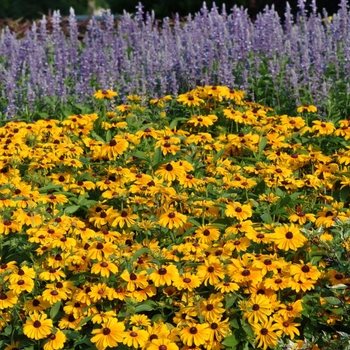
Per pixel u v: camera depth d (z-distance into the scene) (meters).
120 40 13.20
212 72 11.92
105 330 6.17
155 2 23.75
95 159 9.19
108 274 6.53
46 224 7.16
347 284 6.79
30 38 13.46
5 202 7.50
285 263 6.76
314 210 8.20
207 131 10.27
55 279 6.89
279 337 6.36
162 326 6.27
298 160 8.80
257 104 10.79
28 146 9.44
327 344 6.51
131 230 7.71
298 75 11.59
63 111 10.92
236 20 12.76
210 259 6.71
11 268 6.71
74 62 12.77
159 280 6.50
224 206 7.57
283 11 21.59
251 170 8.47
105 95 10.32
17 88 12.25
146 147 9.26
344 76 11.76
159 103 10.51
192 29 13.58
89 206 8.22
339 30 12.53
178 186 8.09
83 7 36.50
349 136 9.24
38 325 6.32
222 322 6.37
